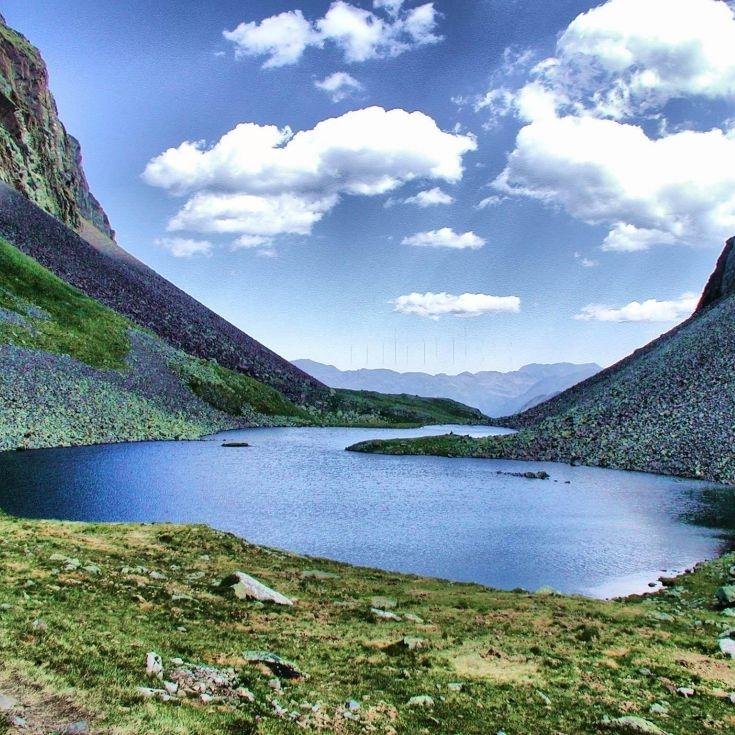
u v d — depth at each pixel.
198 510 67.94
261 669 20.67
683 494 86.69
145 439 135.25
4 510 61.72
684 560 52.06
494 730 18.16
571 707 20.80
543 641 28.97
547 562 50.91
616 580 46.28
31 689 14.75
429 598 37.47
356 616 31.27
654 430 124.62
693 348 155.25
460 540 58.03
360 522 65.06
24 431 109.69
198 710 15.77
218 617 27.50
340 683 20.92
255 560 43.69
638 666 25.91
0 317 153.62
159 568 36.12
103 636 20.47
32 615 21.12
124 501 70.31
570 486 93.62
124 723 13.91
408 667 23.72
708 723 20.14
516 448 135.38
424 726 17.97
